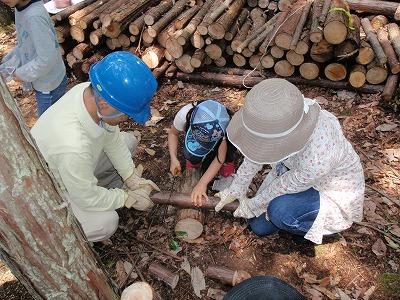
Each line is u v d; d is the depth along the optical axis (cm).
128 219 304
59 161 221
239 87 432
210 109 267
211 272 254
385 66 377
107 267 273
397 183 310
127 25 434
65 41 461
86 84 232
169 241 287
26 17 288
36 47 293
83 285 184
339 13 363
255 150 193
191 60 425
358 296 245
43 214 148
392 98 371
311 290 250
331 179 233
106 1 470
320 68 404
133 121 401
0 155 127
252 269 266
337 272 259
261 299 218
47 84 320
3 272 276
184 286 260
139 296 205
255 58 423
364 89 392
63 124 217
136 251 283
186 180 300
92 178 237
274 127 182
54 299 179
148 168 348
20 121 132
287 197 241
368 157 332
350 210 241
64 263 168
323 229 250
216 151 278
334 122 217
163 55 449
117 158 274
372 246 270
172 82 451
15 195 136
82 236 178
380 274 254
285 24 391
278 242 280
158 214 305
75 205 257
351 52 371
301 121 190
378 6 428
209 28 407
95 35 435
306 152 205
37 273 164
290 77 417
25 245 151
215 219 298
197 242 284
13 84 477
